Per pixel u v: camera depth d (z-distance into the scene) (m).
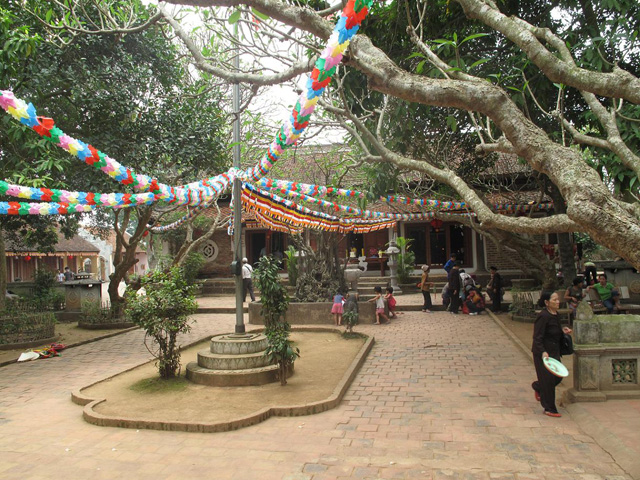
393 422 6.28
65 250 34.28
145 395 7.43
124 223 14.49
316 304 14.13
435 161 13.11
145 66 11.62
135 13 9.64
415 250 22.70
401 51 10.56
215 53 8.45
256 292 22.06
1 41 8.38
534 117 10.63
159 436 5.95
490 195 17.91
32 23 9.91
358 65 5.27
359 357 9.45
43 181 8.79
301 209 11.98
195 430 6.06
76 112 11.88
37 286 19.61
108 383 8.20
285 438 5.81
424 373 8.66
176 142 11.66
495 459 5.11
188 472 4.98
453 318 14.78
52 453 5.50
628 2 7.90
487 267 21.31
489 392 7.44
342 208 12.52
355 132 8.94
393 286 19.75
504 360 9.41
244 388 7.68
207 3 5.14
